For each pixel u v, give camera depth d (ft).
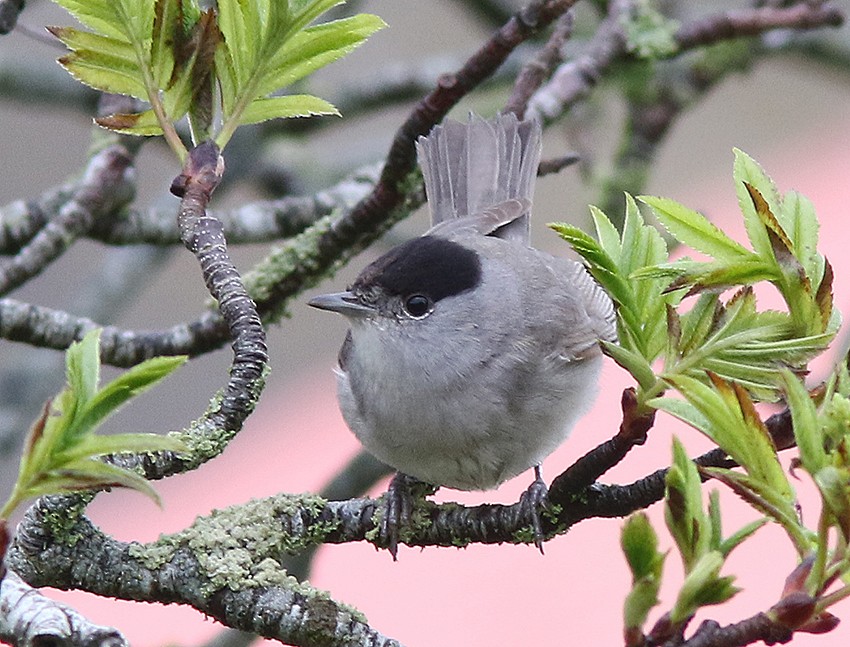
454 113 48.29
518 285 31.65
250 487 56.18
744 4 50.72
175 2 21.58
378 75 47.14
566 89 38.99
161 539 22.18
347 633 21.35
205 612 21.75
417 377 30.32
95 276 45.32
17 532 21.84
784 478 17.19
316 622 21.36
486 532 24.41
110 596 21.85
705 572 16.80
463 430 30.42
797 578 16.98
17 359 45.91
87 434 16.15
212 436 21.52
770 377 19.39
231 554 22.11
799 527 17.11
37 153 62.80
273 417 60.90
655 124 45.68
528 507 23.93
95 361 16.60
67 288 60.13
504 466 31.40
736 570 45.44
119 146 34.65
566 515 23.26
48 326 32.04
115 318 44.96
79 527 21.97
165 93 22.33
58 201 35.27
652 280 20.72
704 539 17.33
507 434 30.71
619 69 43.29
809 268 19.57
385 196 32.78
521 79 37.76
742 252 19.70
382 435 31.17
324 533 23.95
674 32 39.32
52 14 53.31
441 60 47.55
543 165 37.81
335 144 62.34
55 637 17.10
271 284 33.86
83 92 45.98
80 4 21.24
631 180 45.24
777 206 19.85
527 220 37.58
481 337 30.50
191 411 60.23
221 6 21.84
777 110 66.80
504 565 51.21
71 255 60.85
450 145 37.70
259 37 21.97
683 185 64.49
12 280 33.01
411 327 30.60
